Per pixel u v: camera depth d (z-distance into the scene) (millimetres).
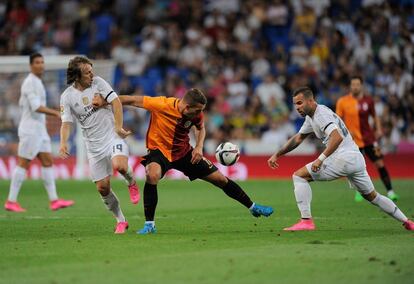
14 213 46781
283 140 81438
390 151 77875
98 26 99812
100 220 42031
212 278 23578
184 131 34500
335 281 23172
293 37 95375
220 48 94750
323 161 34594
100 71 75312
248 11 98688
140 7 103562
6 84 76875
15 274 24625
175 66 96125
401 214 35531
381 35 90875
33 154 47938
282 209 47375
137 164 78500
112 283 22906
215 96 88812
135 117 84812
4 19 104188
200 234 34438
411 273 24375
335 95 83625
